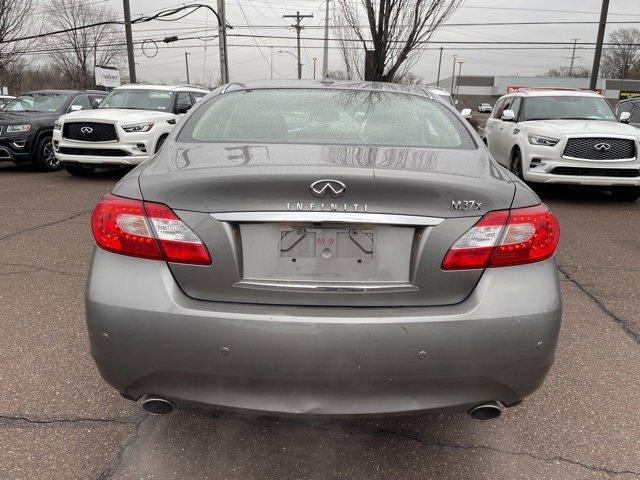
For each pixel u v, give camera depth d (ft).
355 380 6.06
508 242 6.32
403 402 6.18
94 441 7.63
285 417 6.20
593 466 7.38
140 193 6.37
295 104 9.31
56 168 36.58
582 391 9.24
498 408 6.48
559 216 23.71
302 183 6.07
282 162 6.71
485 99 266.16
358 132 8.52
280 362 6.01
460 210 6.23
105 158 30.78
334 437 7.89
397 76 48.70
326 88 10.09
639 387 9.40
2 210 22.54
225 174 6.23
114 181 32.24
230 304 6.21
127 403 8.56
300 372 6.03
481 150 8.29
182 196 6.20
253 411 6.18
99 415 8.23
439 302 6.28
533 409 8.71
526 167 26.73
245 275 6.26
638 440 7.96
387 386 6.11
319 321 5.98
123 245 6.33
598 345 10.98
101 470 7.07
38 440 7.61
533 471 7.27
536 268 6.48
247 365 6.04
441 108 9.68
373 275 6.28
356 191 6.08
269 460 7.36
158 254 6.25
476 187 6.34
